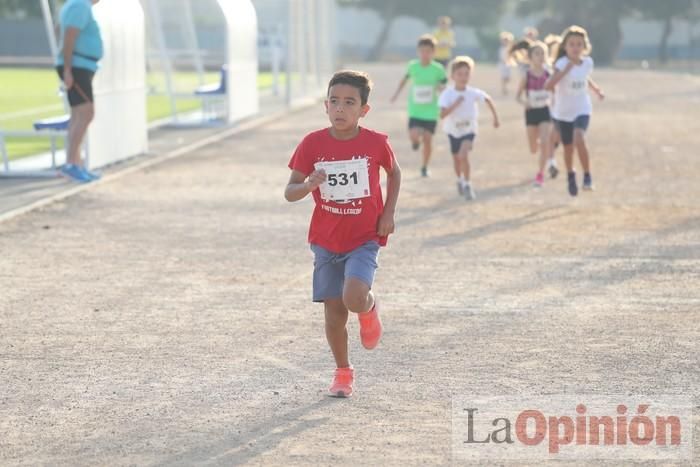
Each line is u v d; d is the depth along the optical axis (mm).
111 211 30234
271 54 87500
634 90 96250
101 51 35094
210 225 28188
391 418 13516
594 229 27672
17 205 30438
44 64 140625
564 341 17188
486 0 181750
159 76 60844
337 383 14445
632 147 48469
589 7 165375
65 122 36438
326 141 14102
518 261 23672
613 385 14883
